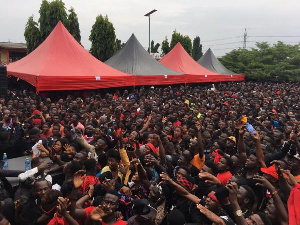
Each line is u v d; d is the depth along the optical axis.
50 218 3.75
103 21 32.72
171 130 9.13
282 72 43.66
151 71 26.78
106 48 33.09
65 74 18.97
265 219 3.39
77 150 6.48
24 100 15.28
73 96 21.69
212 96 21.34
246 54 47.78
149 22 33.66
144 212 3.34
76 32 33.69
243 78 44.44
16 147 8.10
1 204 3.86
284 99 21.28
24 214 4.12
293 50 47.16
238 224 3.33
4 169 5.85
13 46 40.72
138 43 29.25
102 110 12.98
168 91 24.03
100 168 6.16
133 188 4.94
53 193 3.72
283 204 3.90
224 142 7.98
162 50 49.06
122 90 26.20
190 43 47.91
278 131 8.81
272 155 6.26
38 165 5.24
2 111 11.89
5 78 15.50
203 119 11.77
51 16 31.61
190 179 4.49
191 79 30.84
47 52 21.30
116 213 3.64
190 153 6.51
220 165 5.45
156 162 5.29
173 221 3.34
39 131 8.03
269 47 47.69
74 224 3.23
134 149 7.06
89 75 20.00
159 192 4.32
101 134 7.76
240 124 7.03
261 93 24.67
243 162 6.27
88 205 4.23
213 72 37.41
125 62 27.17
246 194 4.04
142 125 10.45
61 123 10.56
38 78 17.67
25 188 4.43
